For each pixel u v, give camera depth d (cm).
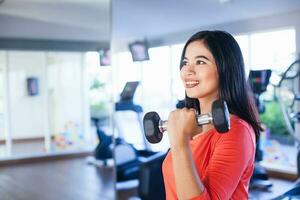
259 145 295
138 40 308
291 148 294
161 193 310
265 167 299
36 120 336
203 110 100
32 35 325
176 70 295
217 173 83
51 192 340
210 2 287
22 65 326
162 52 303
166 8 302
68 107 337
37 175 337
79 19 328
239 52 98
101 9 321
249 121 97
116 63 316
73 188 347
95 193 347
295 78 276
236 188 89
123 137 322
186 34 297
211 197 80
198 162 92
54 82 335
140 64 308
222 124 77
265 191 293
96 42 326
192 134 84
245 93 98
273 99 284
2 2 315
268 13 270
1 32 317
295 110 286
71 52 330
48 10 325
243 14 278
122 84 316
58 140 343
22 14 320
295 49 265
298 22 261
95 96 331
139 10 307
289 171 294
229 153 85
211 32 97
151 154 310
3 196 327
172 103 292
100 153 343
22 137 335
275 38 270
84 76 332
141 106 307
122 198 328
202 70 95
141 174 316
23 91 330
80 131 343
